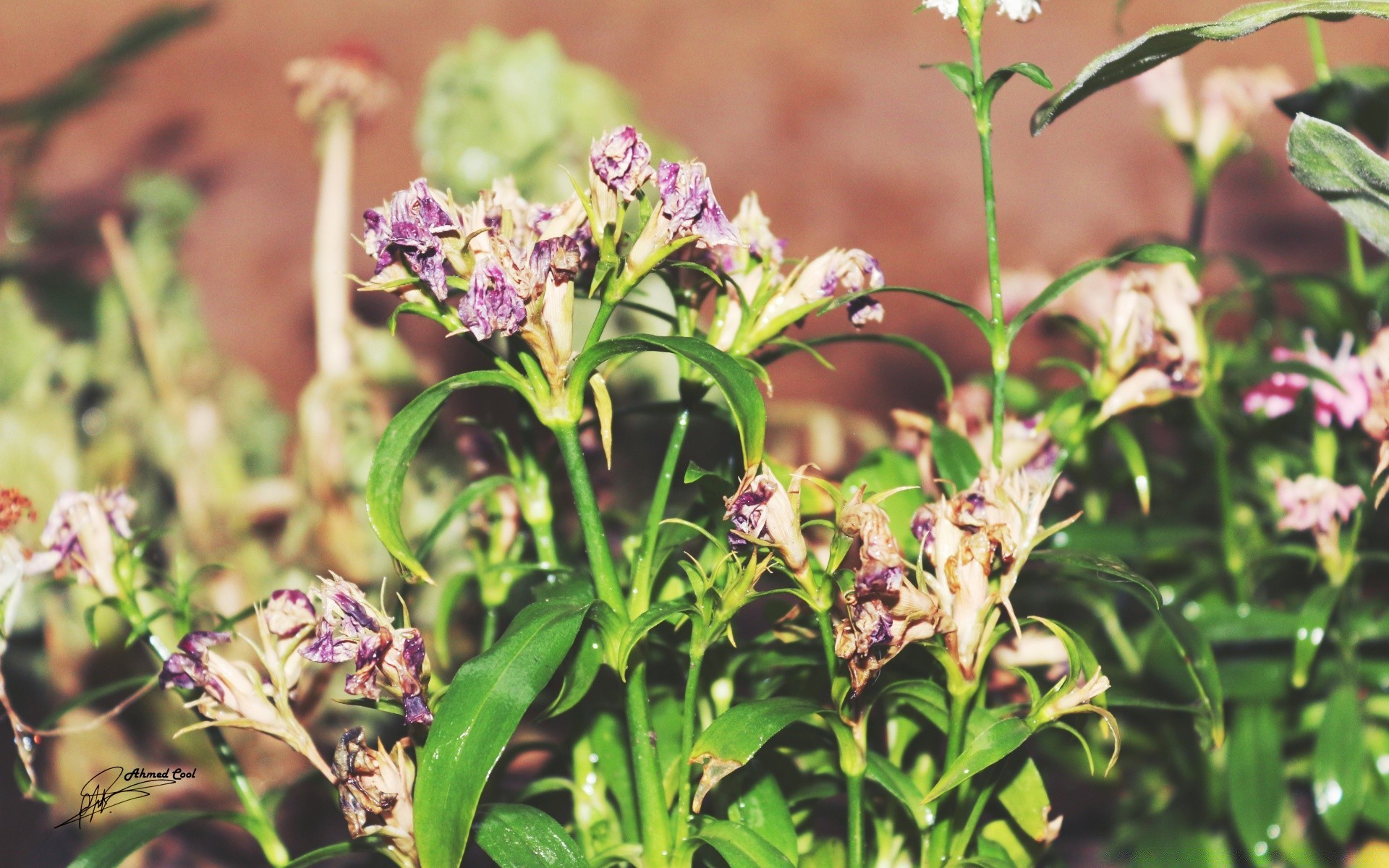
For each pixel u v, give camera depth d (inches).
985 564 32.6
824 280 33.4
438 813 32.1
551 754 36.9
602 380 32.6
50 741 39.6
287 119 123.5
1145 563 39.1
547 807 35.5
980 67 33.5
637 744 33.1
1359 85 36.4
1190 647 34.6
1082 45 133.0
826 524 32.7
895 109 125.4
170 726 39.4
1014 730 33.0
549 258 32.0
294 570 41.0
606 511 36.4
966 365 79.7
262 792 39.0
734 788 34.0
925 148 118.0
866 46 138.7
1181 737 37.9
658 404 34.5
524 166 45.7
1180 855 37.6
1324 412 36.5
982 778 33.9
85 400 45.3
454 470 41.4
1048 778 38.9
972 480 35.5
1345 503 36.3
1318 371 36.4
